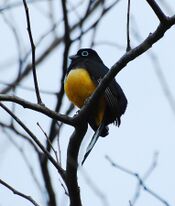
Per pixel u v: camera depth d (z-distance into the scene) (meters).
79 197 8.58
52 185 11.88
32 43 8.56
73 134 8.60
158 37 7.77
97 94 8.51
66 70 12.12
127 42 8.13
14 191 8.52
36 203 8.45
